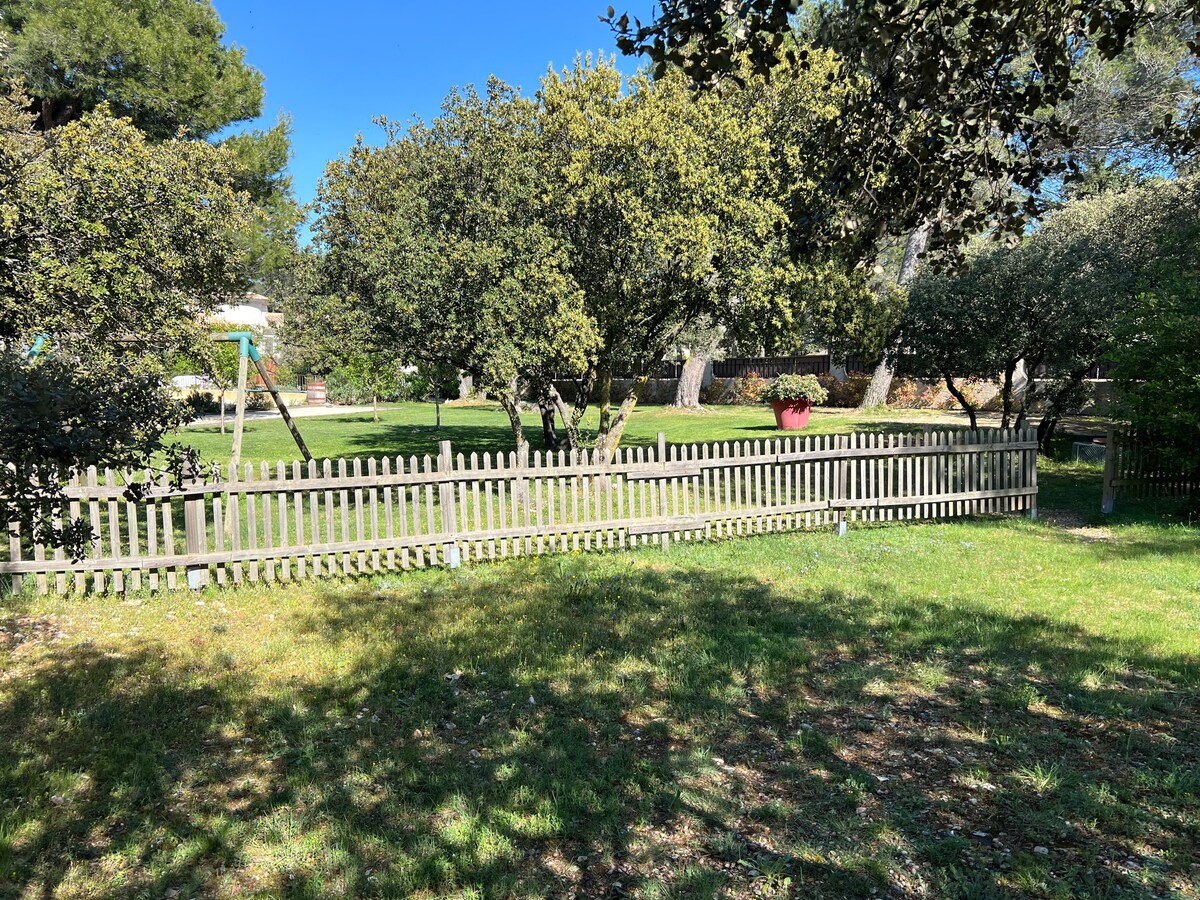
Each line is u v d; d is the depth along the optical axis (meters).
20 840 3.23
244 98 21.73
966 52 4.86
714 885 2.90
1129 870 2.94
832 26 5.73
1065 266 13.50
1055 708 4.40
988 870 2.96
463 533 8.05
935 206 5.46
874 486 9.76
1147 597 6.56
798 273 10.61
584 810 3.43
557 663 5.16
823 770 3.76
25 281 6.50
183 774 3.79
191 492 6.96
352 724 4.33
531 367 10.99
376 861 3.09
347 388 39.34
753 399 35.31
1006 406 15.73
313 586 7.25
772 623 5.95
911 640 5.51
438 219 11.46
